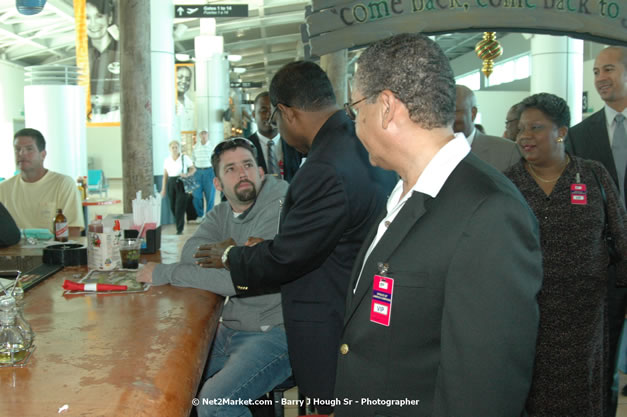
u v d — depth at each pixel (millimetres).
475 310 884
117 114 8242
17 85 18969
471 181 953
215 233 2203
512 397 889
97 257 2045
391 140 1021
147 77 4598
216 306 1671
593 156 2520
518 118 1976
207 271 1778
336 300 1648
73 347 1201
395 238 1002
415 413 980
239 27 16312
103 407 905
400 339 988
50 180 3182
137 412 901
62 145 6773
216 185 2168
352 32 2930
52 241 2686
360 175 1580
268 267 1610
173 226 8961
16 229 2529
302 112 1674
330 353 1647
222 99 14086
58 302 1596
